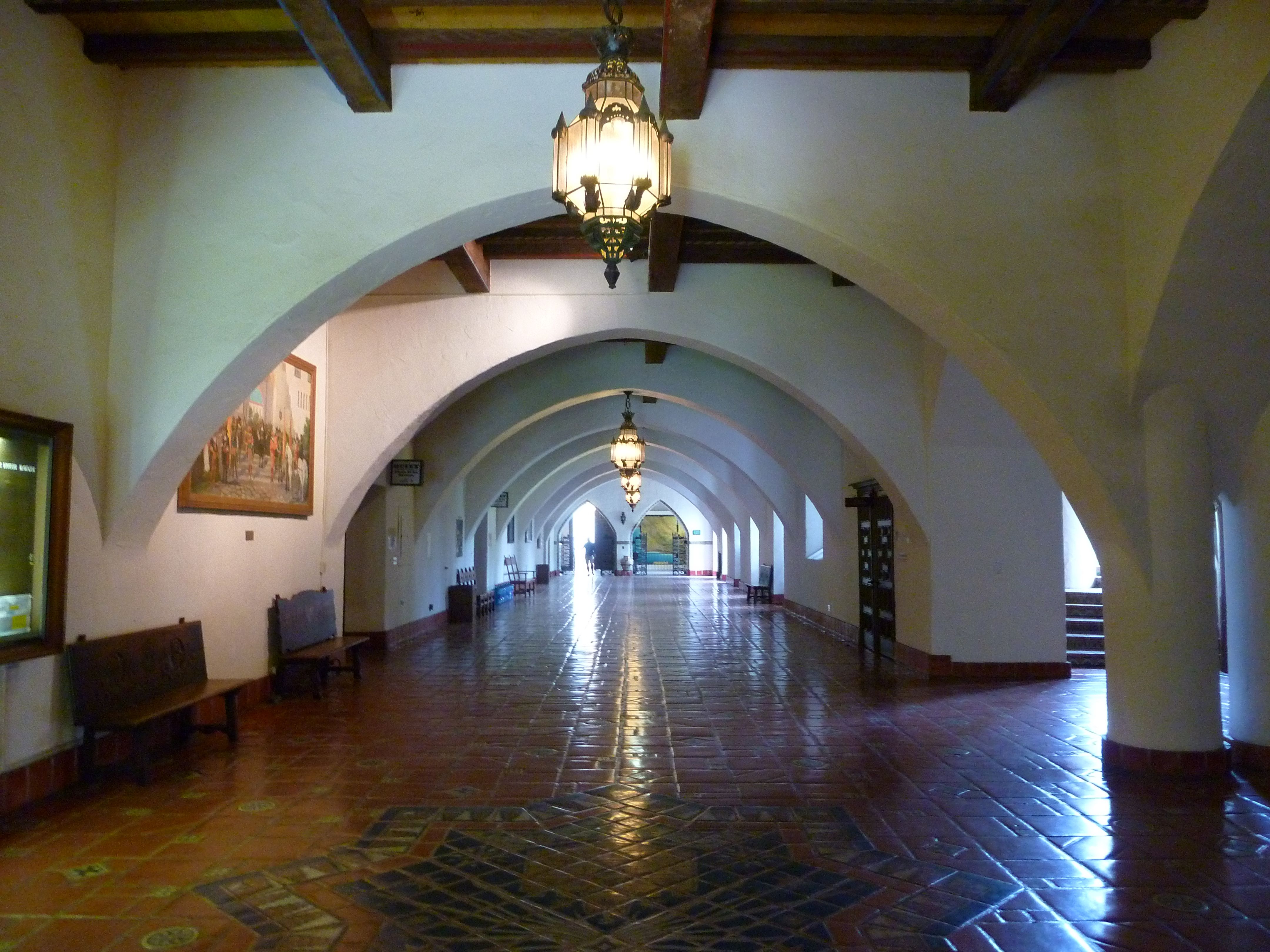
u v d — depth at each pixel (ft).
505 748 21.15
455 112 18.54
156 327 18.81
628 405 47.50
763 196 18.40
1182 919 11.85
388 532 40.42
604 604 66.80
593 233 14.01
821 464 44.75
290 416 28.84
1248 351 17.94
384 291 31.78
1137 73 17.79
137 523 19.53
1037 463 32.19
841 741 21.93
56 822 15.49
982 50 17.69
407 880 13.03
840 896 12.53
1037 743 21.74
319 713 25.43
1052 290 18.48
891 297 19.51
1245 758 19.70
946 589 31.89
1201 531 18.83
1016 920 11.78
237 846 14.42
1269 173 15.49
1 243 15.71
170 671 20.68
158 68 18.95
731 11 16.30
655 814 16.19
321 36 15.83
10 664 15.94
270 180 18.76
